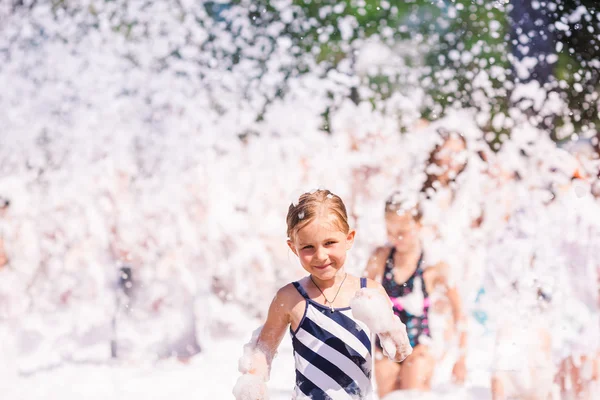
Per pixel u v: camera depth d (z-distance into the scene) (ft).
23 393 22.63
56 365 25.50
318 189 11.81
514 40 50.42
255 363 11.74
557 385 19.77
